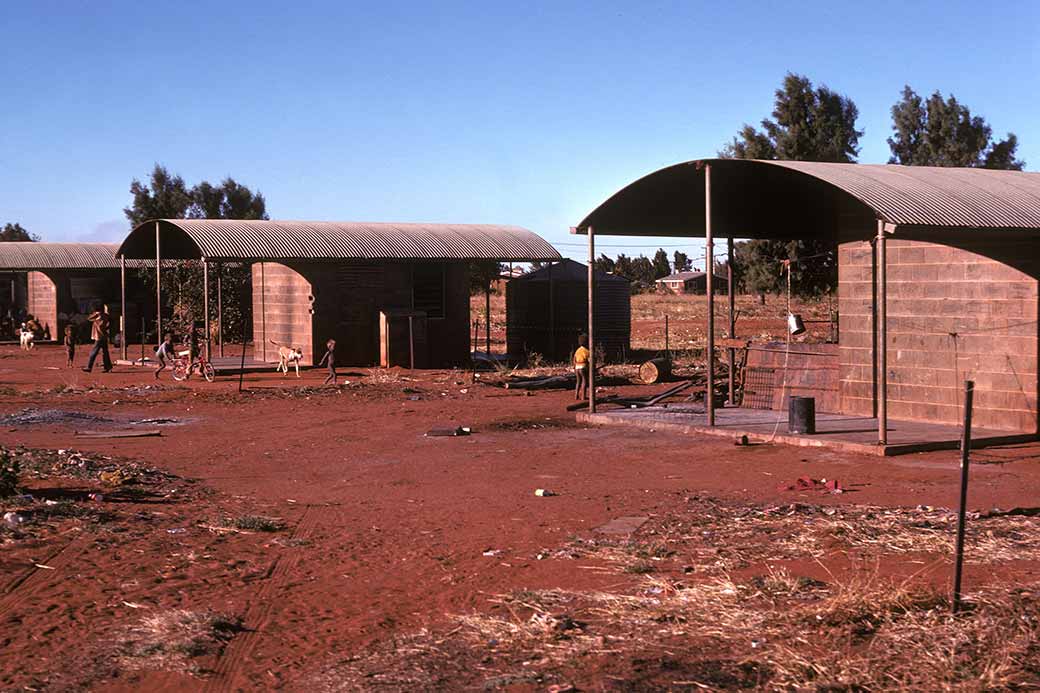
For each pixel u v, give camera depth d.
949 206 15.62
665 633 7.04
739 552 9.30
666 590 8.07
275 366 32.75
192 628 7.27
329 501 12.45
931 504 11.56
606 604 7.75
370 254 33.69
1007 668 6.12
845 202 18.88
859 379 19.42
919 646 6.52
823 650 6.58
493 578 8.68
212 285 45.97
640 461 15.34
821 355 20.38
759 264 54.69
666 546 9.66
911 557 8.95
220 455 16.22
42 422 20.16
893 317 18.72
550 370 31.64
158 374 29.77
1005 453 15.41
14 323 53.12
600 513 11.44
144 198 77.12
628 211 20.36
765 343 21.59
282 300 34.59
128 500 12.18
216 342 45.28
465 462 15.47
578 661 6.56
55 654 6.82
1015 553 8.97
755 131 56.28
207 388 26.88
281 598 8.18
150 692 6.19
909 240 18.36
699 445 16.81
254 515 11.40
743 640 6.85
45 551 9.56
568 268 37.16
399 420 20.55
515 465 15.13
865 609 7.26
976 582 8.02
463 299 36.19
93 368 34.12
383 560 9.44
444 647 6.89
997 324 17.08
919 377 18.33
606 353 36.16
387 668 6.50
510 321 38.72
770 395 21.31
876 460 14.91
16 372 32.41
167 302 49.06
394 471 14.73
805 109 55.91
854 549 9.28
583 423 19.92
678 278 118.44
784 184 18.16
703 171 17.69
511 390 26.33
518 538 10.24
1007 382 16.95
